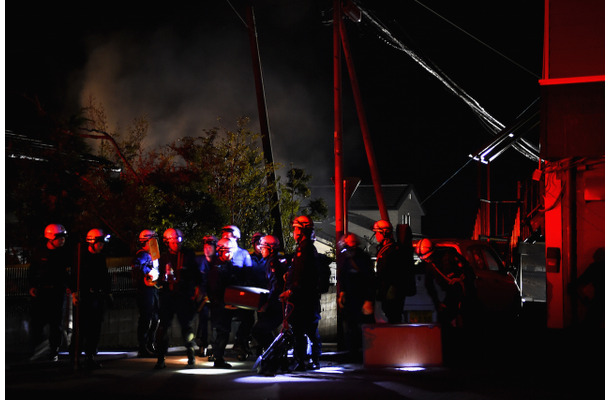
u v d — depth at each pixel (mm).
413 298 13000
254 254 11594
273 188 16781
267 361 9789
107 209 20875
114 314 16047
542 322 16156
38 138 19734
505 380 9195
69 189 19594
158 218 22609
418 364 10250
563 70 13086
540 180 13305
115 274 16766
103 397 8023
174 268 10945
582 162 12906
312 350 10453
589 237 12867
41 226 18594
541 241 19031
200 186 23875
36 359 11438
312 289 10164
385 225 11797
